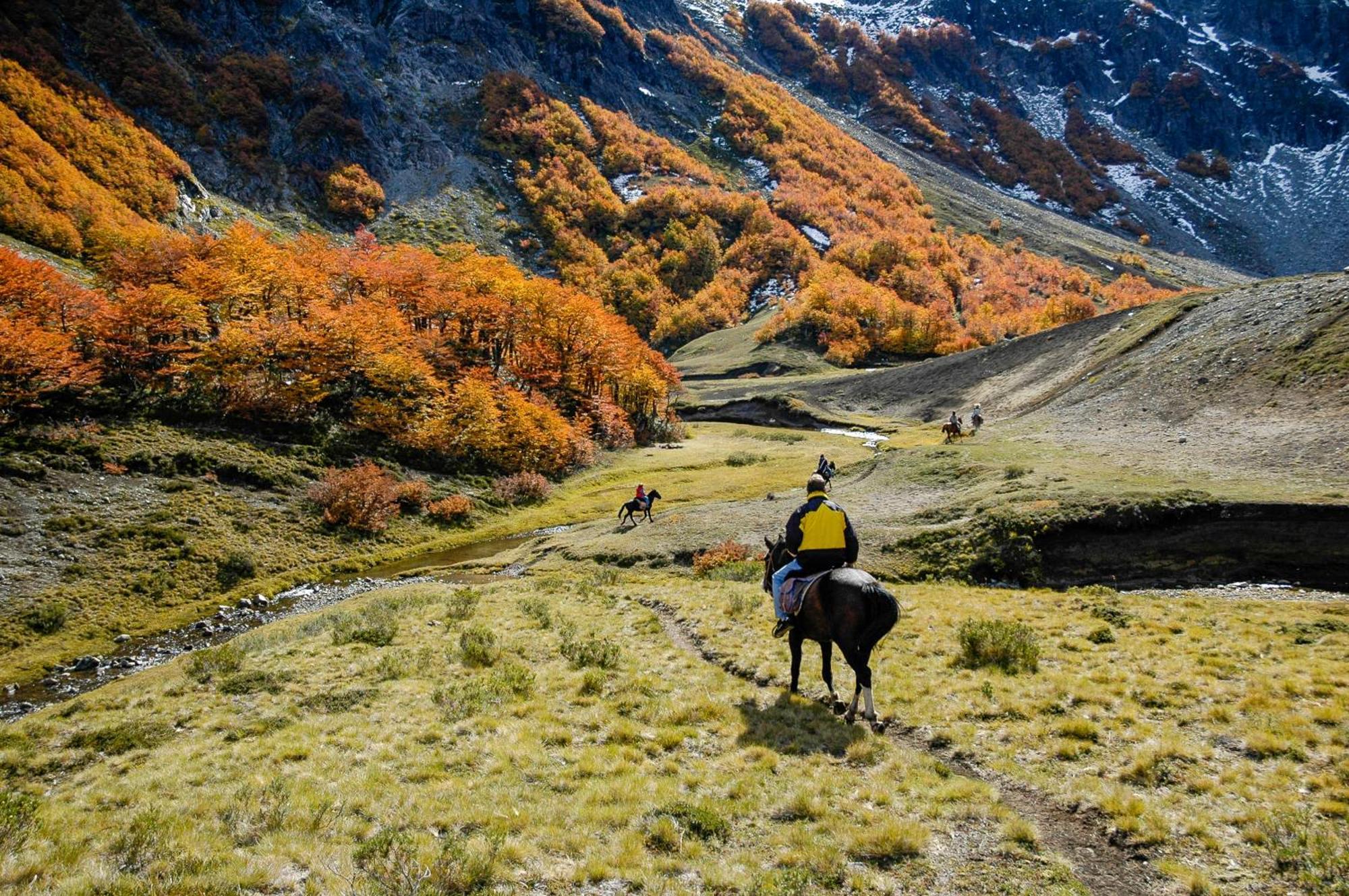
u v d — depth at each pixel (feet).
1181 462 113.29
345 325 211.82
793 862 24.50
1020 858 24.66
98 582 116.98
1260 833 24.90
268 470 165.78
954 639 54.24
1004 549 88.43
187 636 104.27
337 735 39.93
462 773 33.83
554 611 77.15
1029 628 54.70
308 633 73.82
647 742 37.04
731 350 547.49
